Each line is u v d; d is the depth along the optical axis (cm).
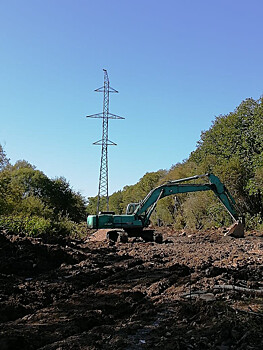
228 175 3503
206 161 4109
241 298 866
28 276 1203
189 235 2934
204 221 3850
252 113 3878
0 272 1177
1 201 2728
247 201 3559
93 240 2342
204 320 696
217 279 1054
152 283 1080
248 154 3669
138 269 1300
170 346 586
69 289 1008
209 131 4525
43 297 920
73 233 2548
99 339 634
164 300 882
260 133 3503
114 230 2352
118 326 707
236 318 664
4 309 791
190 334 630
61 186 5562
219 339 592
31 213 2938
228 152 3891
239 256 1548
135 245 2108
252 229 3269
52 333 659
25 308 824
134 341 629
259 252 1692
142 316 768
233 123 3975
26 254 1375
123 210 11044
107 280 1143
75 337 636
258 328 630
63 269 1303
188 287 991
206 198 3831
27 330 670
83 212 5916
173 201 5050
